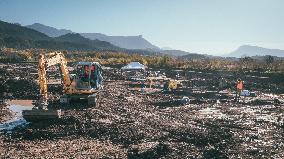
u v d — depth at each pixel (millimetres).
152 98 51594
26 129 30844
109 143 27562
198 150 25562
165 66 107688
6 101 45188
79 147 26359
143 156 23938
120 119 35094
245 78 82375
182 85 67750
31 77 66750
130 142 27750
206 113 42031
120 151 25484
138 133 29953
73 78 42312
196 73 90750
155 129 31875
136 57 134625
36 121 33250
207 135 29781
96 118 34844
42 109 33188
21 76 67375
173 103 47375
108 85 64938
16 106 42625
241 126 35406
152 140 28469
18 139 28422
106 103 44406
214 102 50281
